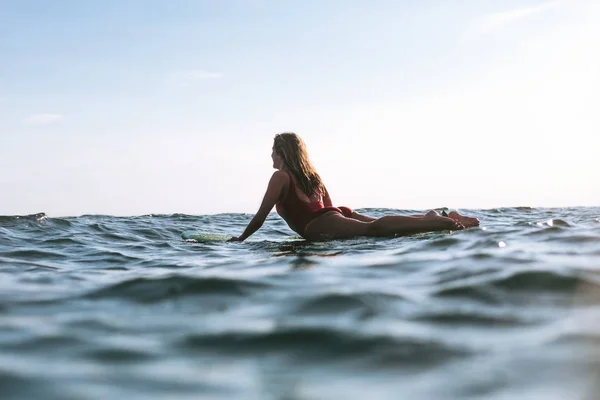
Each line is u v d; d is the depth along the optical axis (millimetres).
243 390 1267
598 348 1467
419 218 5184
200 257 4293
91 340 1701
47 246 5262
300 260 3537
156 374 1381
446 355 1463
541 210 10773
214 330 1781
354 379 1318
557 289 2227
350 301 2129
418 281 2557
